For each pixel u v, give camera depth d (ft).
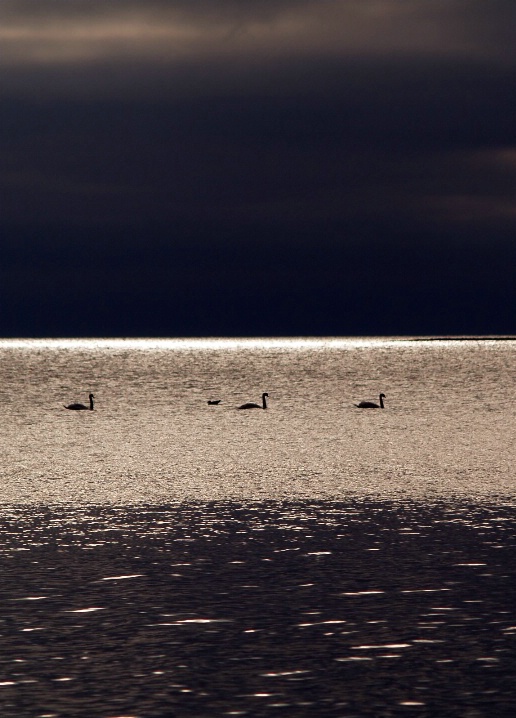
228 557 112.68
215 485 169.27
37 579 102.68
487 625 86.89
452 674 75.46
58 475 183.42
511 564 108.27
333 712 68.49
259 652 80.38
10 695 71.46
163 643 82.58
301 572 105.40
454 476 180.24
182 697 71.10
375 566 107.86
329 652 80.28
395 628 86.17
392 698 70.85
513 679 74.33
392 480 174.91
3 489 165.17
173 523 133.49
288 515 139.13
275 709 68.95
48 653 80.18
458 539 121.90
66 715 67.87
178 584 100.63
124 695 71.51
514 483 169.99
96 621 88.43
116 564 109.19
